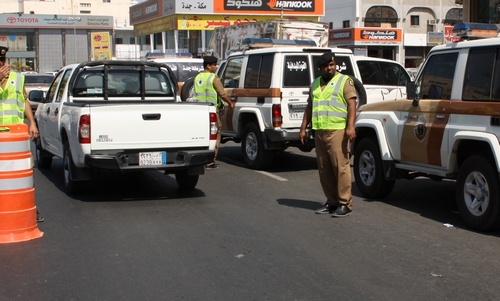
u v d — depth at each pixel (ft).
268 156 37.09
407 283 17.22
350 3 137.49
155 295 16.34
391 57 138.92
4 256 19.84
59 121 30.40
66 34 199.11
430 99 25.08
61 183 33.22
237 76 39.81
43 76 85.35
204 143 28.07
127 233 22.59
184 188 31.01
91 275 17.95
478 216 22.49
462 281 17.39
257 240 21.61
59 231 22.91
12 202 21.44
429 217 25.11
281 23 68.64
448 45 24.38
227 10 114.21
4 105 23.12
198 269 18.45
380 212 25.99
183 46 122.31
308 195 29.76
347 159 24.89
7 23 192.03
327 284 17.13
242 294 16.39
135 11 141.18
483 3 64.64
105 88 31.81
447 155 23.85
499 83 21.79
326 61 24.52
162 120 27.14
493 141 21.31
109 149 26.53
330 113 24.44
